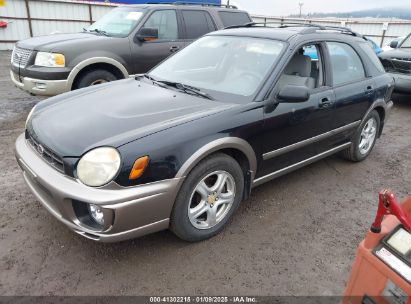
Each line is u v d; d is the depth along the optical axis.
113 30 6.40
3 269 2.52
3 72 10.23
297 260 2.75
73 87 5.71
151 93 3.25
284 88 3.04
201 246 2.85
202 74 3.57
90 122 2.68
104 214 2.26
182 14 6.69
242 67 3.40
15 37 15.67
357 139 4.40
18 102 6.91
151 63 6.33
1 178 3.79
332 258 2.79
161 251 2.76
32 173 2.59
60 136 2.57
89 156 2.33
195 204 2.85
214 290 2.42
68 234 2.91
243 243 2.91
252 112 2.96
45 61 5.48
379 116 4.74
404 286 1.48
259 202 3.55
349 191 3.89
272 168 3.34
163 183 2.45
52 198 2.47
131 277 2.50
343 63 4.05
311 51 3.67
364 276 1.65
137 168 2.33
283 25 4.25
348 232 3.15
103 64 5.91
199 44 4.02
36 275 2.48
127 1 18.16
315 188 3.91
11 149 4.59
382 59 7.77
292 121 3.28
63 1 16.22
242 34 3.78
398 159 4.88
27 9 15.49
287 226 3.18
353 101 4.02
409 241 1.56
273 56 3.34
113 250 2.75
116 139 2.39
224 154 2.84
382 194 1.51
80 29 17.11
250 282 2.50
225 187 2.98
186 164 2.52
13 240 2.82
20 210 3.21
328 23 23.47
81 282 2.44
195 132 2.60
